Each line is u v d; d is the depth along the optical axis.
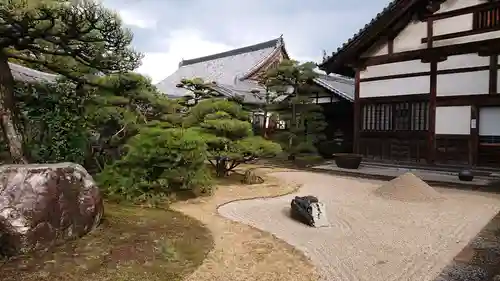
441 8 11.73
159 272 3.62
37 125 7.52
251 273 3.77
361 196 8.19
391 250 4.57
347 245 4.78
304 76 14.59
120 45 5.50
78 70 7.53
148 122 9.38
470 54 11.02
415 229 5.51
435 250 4.55
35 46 5.79
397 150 12.69
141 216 5.68
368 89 13.57
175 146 7.14
